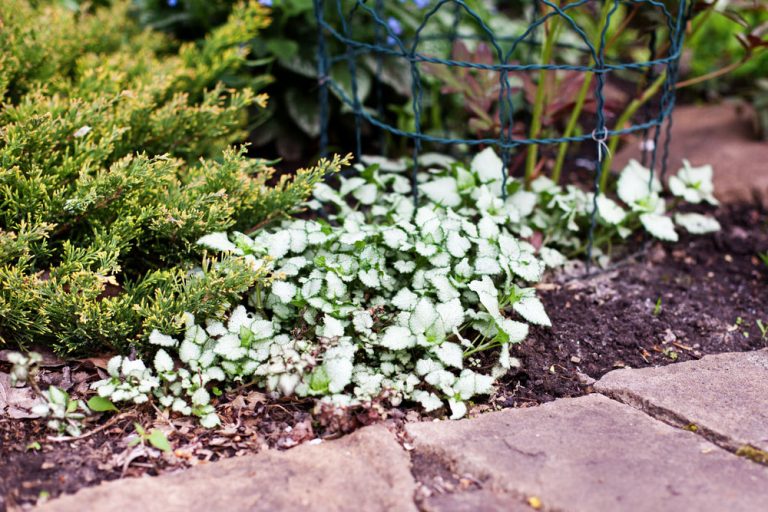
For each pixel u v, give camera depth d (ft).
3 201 7.50
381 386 7.03
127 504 5.46
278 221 8.89
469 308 7.99
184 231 7.61
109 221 7.77
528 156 10.06
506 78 8.63
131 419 6.73
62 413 6.42
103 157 7.93
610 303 9.12
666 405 6.86
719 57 16.17
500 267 7.70
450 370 7.51
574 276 9.57
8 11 9.29
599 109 8.75
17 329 7.12
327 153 11.46
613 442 6.28
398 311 7.77
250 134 11.73
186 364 7.18
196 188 8.02
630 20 9.57
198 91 10.16
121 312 7.06
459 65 8.70
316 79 11.80
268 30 11.95
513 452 6.12
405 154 12.33
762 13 15.72
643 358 8.11
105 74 9.11
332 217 8.87
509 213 8.74
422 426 6.56
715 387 7.22
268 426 6.79
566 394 7.41
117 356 6.77
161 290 7.45
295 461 6.08
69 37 10.02
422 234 7.78
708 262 10.29
